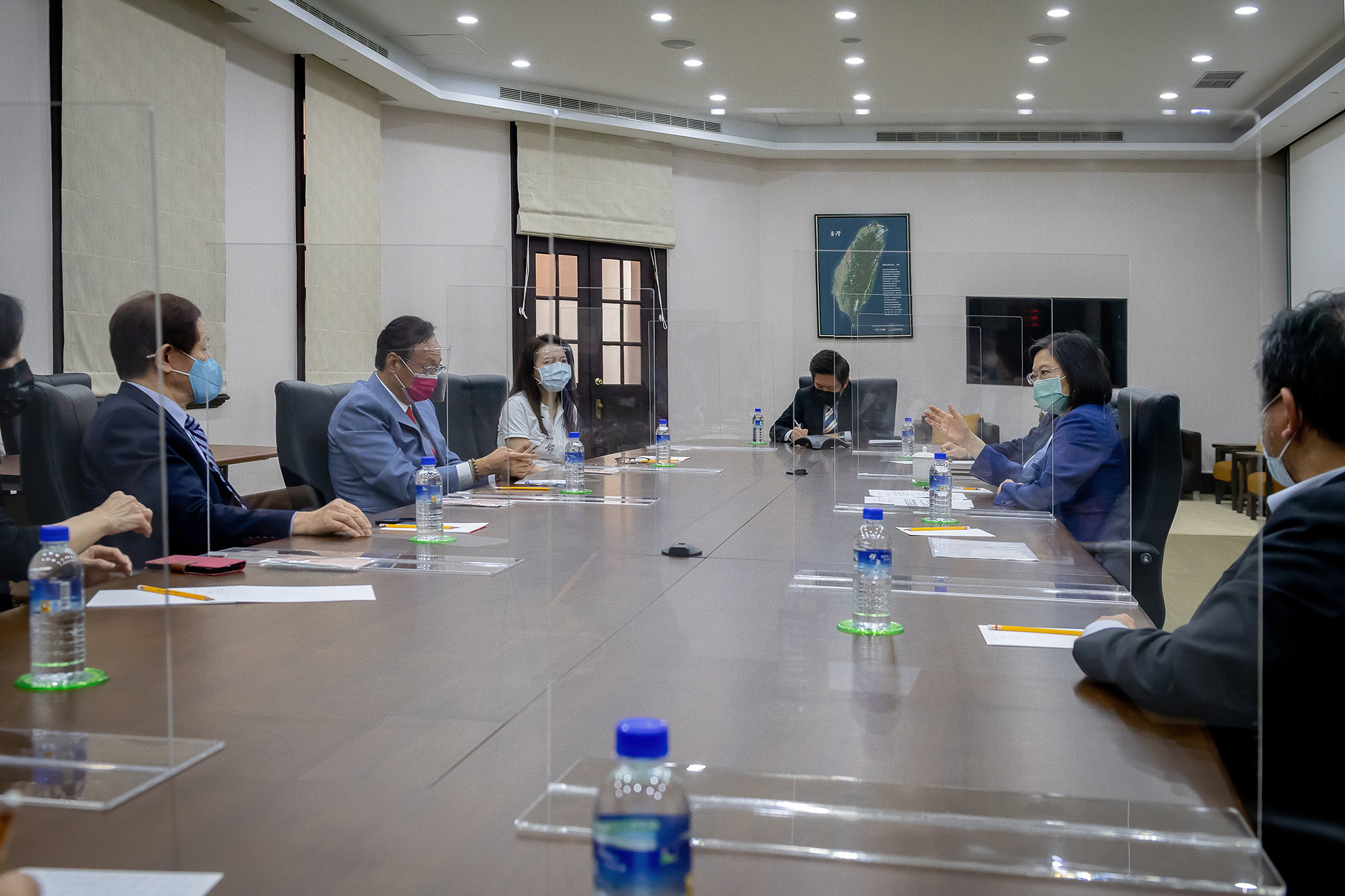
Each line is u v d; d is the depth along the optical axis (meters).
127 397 1.03
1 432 1.01
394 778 0.81
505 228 6.31
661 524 2.38
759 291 4.33
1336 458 1.04
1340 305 1.05
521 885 0.63
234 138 5.00
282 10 4.73
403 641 1.27
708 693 1.01
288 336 2.87
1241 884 0.65
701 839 0.70
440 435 2.94
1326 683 0.89
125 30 4.30
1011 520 1.72
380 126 5.84
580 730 0.91
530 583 1.65
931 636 1.25
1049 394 1.59
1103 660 1.00
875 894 0.63
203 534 1.95
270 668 1.14
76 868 0.66
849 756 0.84
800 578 1.66
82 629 0.98
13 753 0.85
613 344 3.88
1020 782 0.78
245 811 0.75
